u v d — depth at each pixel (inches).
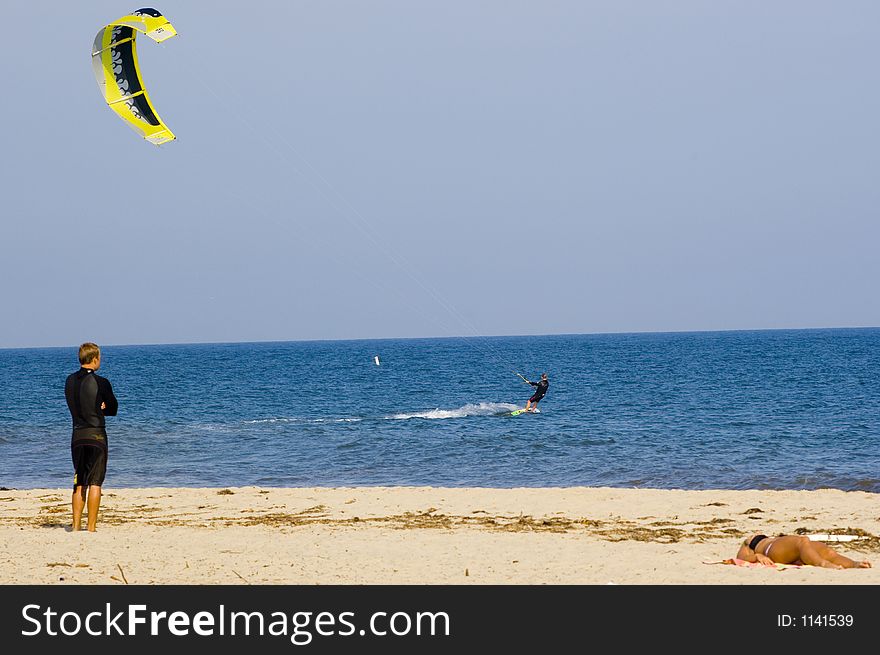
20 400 3479.3
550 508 989.2
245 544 763.4
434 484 1409.9
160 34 1101.7
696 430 2110.0
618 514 943.7
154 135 1202.6
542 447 1833.2
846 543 761.0
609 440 1920.5
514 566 671.8
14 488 1395.2
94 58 1182.3
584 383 4202.8
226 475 1533.0
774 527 847.1
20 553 722.8
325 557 708.7
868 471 1476.4
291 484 1427.2
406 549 739.4
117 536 802.8
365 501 1056.8
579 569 658.8
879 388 3373.5
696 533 822.5
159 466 1641.2
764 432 2047.2
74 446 824.3
